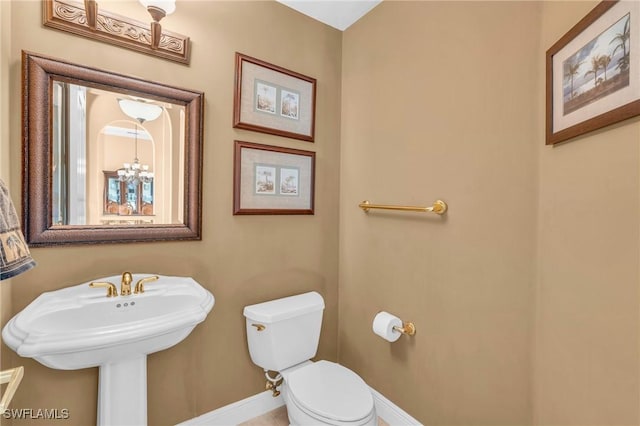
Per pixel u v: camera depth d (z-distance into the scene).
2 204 0.74
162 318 1.04
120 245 1.27
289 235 1.75
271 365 1.51
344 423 1.14
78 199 1.18
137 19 1.29
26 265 0.79
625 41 0.65
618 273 0.69
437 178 1.38
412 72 1.50
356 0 1.66
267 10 1.65
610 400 0.71
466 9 1.26
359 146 1.82
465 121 1.26
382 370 1.67
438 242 1.37
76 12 1.16
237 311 1.58
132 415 1.16
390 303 1.62
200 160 1.42
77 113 1.17
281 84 1.69
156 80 1.33
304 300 1.68
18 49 1.07
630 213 0.65
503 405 1.12
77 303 1.12
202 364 1.48
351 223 1.88
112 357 1.03
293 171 1.76
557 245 0.91
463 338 1.27
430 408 1.41
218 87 1.49
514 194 1.08
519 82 1.07
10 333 0.91
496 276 1.14
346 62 1.93
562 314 0.88
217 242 1.51
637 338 0.64
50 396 1.14
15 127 1.07
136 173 1.29
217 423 1.52
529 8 1.04
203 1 1.45
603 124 0.71
